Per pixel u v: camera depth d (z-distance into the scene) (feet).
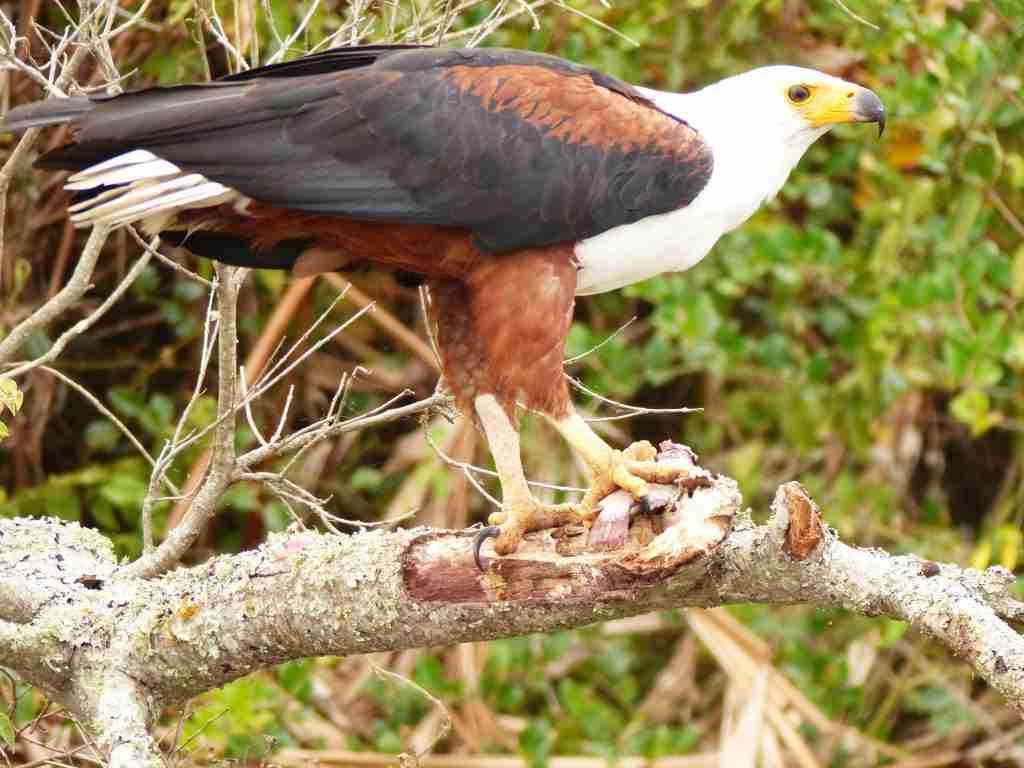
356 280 41.14
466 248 26.16
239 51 30.42
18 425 41.06
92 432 41.16
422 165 25.66
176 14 36.14
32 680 24.21
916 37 38.88
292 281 41.47
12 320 40.37
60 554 25.72
